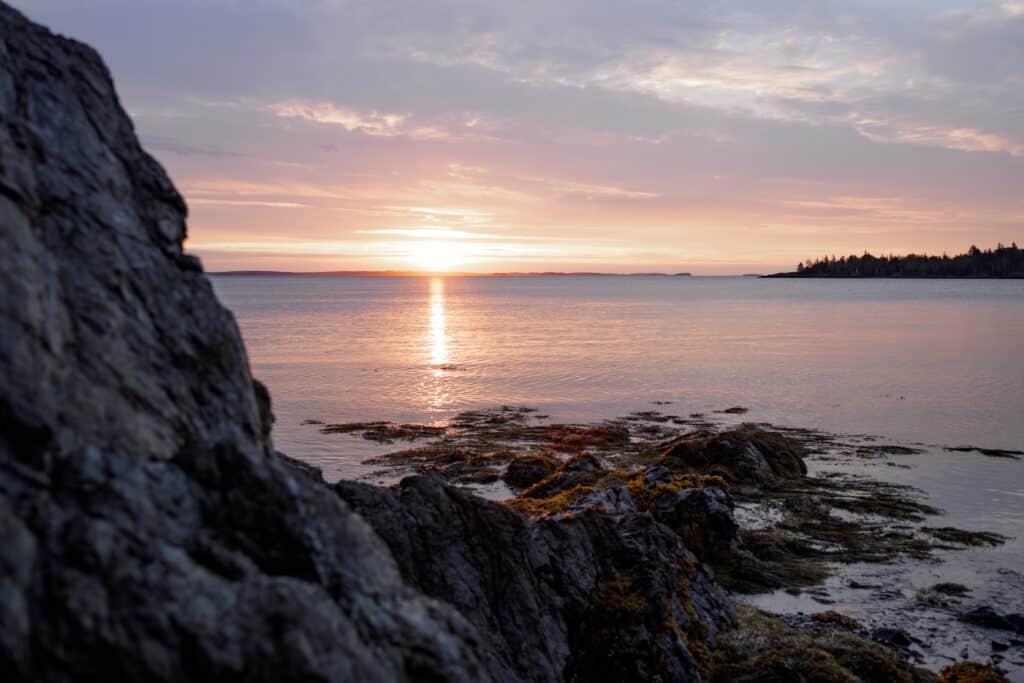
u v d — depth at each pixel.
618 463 48.94
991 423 62.22
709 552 30.81
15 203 8.23
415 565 15.75
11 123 9.02
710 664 18.61
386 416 65.75
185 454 8.21
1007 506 40.03
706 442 47.75
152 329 9.15
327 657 6.99
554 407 70.38
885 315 195.38
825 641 20.80
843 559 32.28
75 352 7.93
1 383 6.89
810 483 44.34
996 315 189.75
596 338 138.62
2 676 5.54
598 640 17.06
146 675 6.06
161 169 11.05
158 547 6.90
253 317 198.88
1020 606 27.70
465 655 8.79
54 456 7.04
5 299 7.31
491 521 17.31
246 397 10.03
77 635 5.93
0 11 10.34
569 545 18.73
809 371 93.12
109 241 9.28
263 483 8.27
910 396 75.31
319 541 8.30
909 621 26.28
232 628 6.62
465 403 72.38
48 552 6.27
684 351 116.06
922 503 40.53
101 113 10.56
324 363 101.44
